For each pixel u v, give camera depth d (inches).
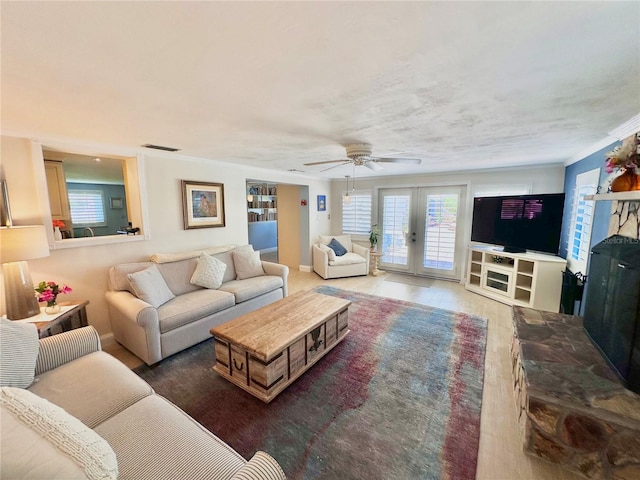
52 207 138.1
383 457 62.5
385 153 133.3
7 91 59.2
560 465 60.7
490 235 173.0
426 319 138.1
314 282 208.5
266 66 49.6
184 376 92.4
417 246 226.7
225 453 46.1
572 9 34.8
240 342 81.4
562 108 72.2
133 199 128.8
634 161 70.4
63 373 64.0
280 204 258.7
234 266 155.7
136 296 105.5
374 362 100.3
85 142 106.5
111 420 51.6
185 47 43.3
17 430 31.8
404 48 44.1
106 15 35.2
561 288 139.4
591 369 70.1
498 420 73.7
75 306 96.8
